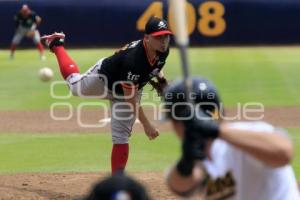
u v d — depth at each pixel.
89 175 25.41
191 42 88.44
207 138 8.25
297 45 88.25
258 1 88.31
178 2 8.82
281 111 40.91
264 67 64.19
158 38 20.50
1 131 35.47
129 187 6.52
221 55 76.38
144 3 87.88
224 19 88.56
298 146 30.36
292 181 9.40
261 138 8.27
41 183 23.78
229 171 9.20
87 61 69.88
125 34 88.56
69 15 87.94
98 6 88.38
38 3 87.69
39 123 37.88
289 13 88.62
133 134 34.22
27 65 68.56
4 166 27.30
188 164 8.43
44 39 23.33
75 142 32.62
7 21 88.44
